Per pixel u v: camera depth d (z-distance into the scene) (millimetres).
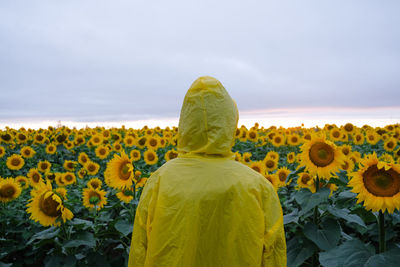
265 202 1761
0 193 4125
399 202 2340
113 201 4516
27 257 3934
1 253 3723
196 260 1664
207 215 1654
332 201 3674
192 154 1800
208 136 1745
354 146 10195
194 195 1666
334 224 2855
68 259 3100
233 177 1709
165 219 1687
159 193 1749
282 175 5051
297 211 3254
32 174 5824
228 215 1661
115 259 3672
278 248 1751
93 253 3297
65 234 3113
